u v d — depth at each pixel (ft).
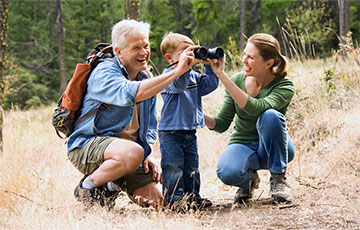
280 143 10.91
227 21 99.96
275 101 11.07
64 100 11.22
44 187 13.50
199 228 9.64
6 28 22.09
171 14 106.52
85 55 142.51
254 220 9.97
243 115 11.64
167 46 11.59
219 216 10.75
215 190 14.35
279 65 11.16
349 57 22.91
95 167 11.32
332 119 18.12
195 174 11.85
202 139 20.24
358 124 16.65
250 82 11.75
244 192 11.85
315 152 16.11
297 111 19.79
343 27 57.77
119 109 11.14
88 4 143.33
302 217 9.84
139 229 9.47
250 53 11.05
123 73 11.31
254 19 98.48
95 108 11.13
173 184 11.39
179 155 11.44
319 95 20.12
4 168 14.48
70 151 11.57
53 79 125.39
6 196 12.34
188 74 10.82
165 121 11.35
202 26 87.30
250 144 11.74
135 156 10.84
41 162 18.24
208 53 10.40
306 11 69.72
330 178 13.21
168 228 9.51
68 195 13.23
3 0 21.76
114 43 11.29
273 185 11.23
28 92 104.12
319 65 25.81
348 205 10.16
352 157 14.19
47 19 131.34
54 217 10.11
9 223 10.33
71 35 131.64
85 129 11.23
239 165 11.15
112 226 9.83
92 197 11.27
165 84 10.22
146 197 12.16
